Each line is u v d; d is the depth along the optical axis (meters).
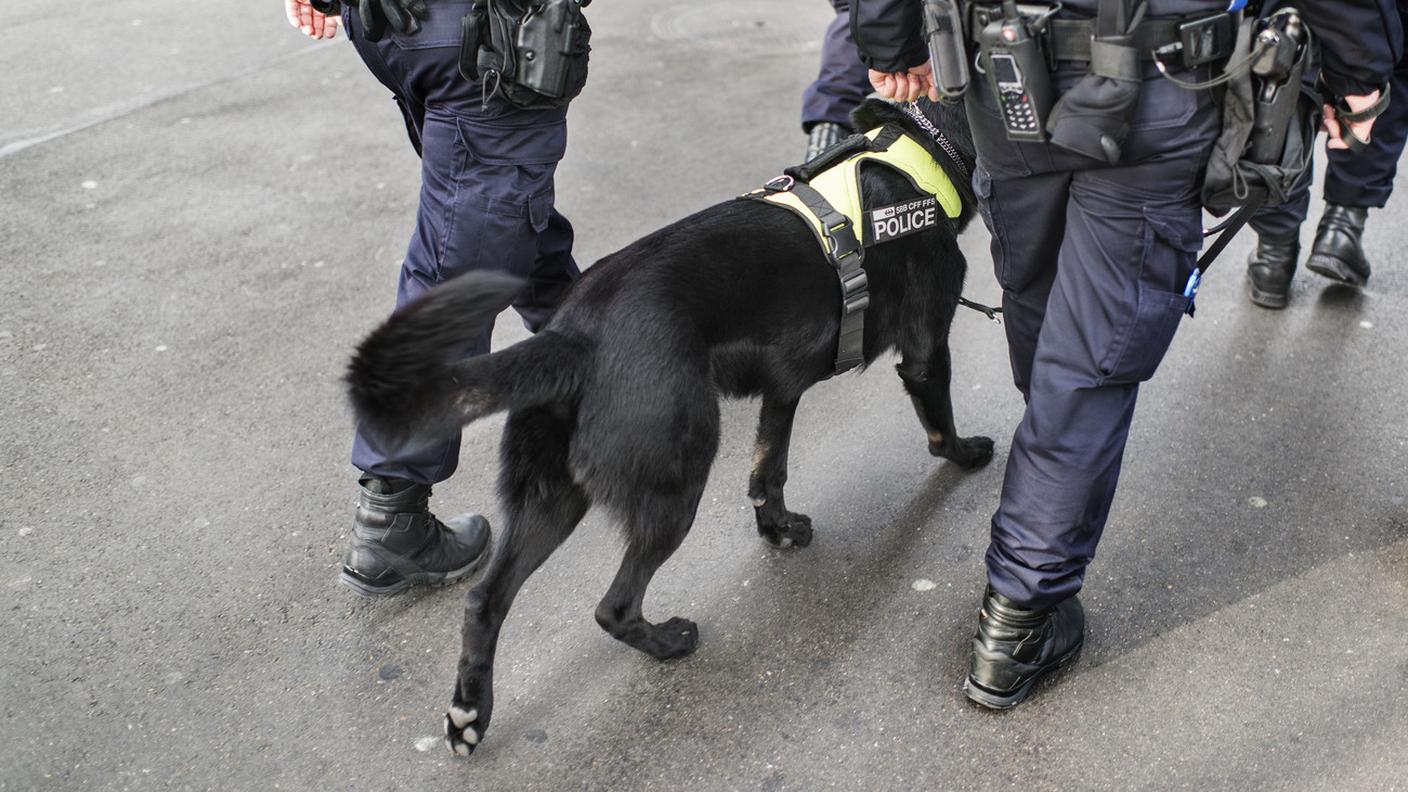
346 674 2.45
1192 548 2.71
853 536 2.81
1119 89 1.84
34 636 2.52
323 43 6.07
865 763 2.21
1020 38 1.88
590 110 5.24
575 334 2.16
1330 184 3.59
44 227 4.25
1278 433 3.09
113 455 3.09
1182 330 3.55
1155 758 2.20
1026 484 2.23
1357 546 2.70
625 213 4.30
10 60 5.78
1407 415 3.15
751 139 4.92
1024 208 2.19
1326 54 2.02
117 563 2.73
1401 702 2.28
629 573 2.30
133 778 2.20
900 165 2.48
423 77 2.27
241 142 4.94
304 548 2.79
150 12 6.50
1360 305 3.66
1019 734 2.26
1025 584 2.23
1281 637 2.45
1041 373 2.19
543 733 2.30
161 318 3.71
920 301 2.60
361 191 4.54
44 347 3.55
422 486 2.58
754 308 2.30
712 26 6.32
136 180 4.60
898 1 2.14
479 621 2.19
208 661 2.47
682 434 2.18
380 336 1.83
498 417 3.29
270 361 3.50
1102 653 2.44
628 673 2.44
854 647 2.49
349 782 2.20
